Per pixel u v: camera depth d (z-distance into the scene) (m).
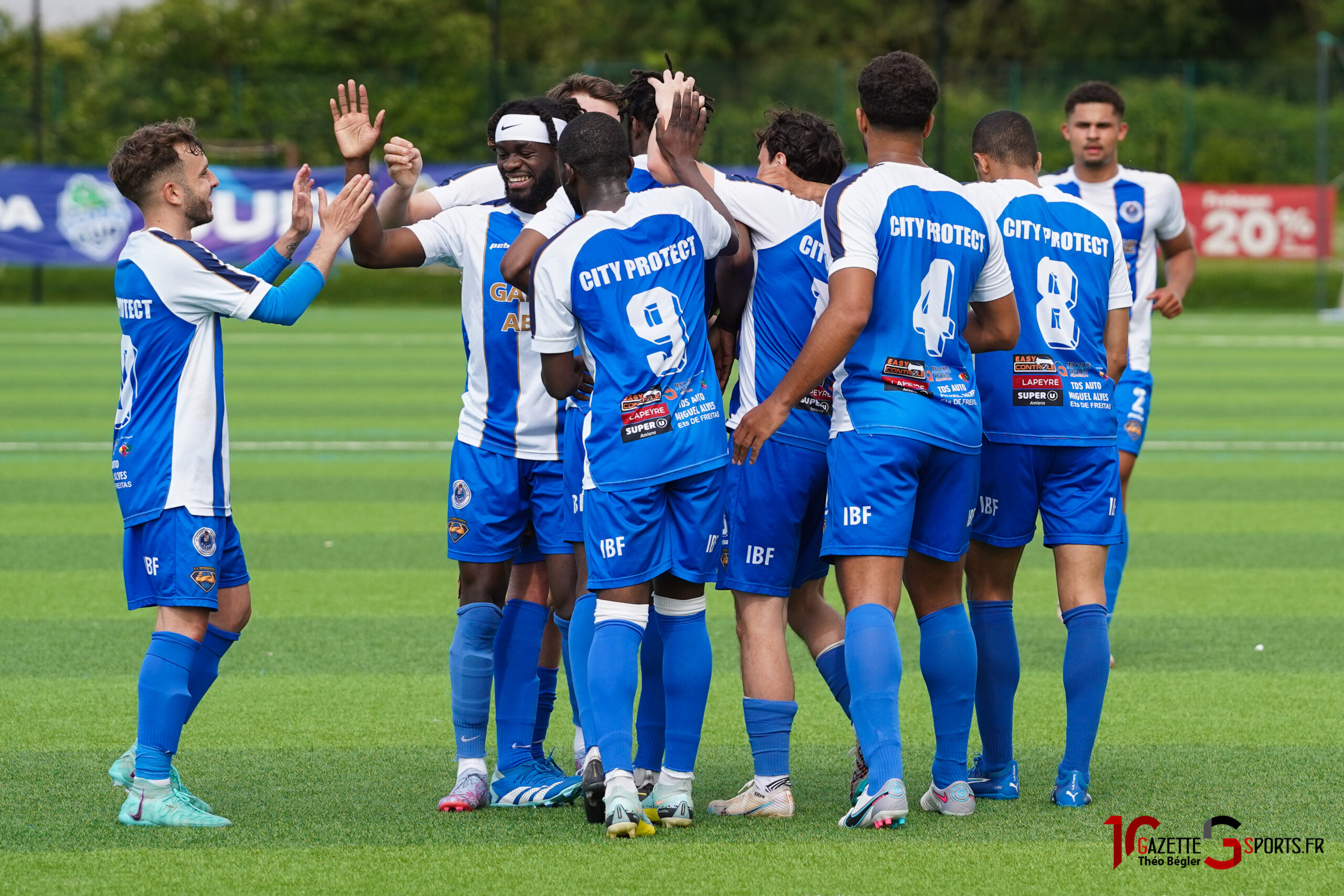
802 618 17.83
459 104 111.19
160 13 136.88
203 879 14.26
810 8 152.75
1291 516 35.88
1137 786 17.31
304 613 26.38
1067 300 16.84
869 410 15.57
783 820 16.16
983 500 16.95
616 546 15.61
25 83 111.62
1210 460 44.56
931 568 16.28
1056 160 110.75
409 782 17.50
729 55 150.62
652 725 17.19
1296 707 20.75
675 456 15.59
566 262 15.49
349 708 20.70
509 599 17.52
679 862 14.73
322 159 106.75
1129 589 28.55
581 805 16.83
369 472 41.66
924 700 21.17
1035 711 20.70
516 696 17.20
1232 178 109.69
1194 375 66.12
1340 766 18.05
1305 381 64.31
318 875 14.38
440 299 107.44
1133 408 25.55
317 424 50.78
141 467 16.11
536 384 17.02
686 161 16.70
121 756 18.22
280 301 16.16
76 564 30.22
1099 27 151.38
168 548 16.03
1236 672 22.70
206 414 16.20
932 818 16.19
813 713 20.59
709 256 16.17
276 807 16.52
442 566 30.23
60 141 107.12
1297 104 113.25
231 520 16.98
